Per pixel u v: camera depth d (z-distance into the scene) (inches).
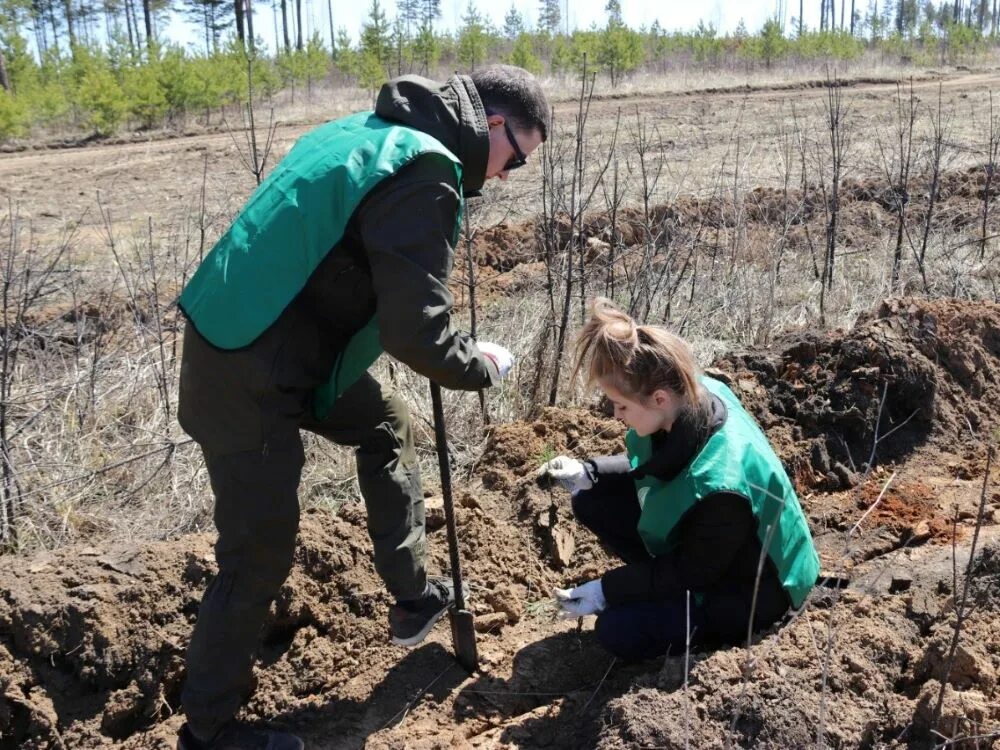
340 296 91.7
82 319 221.3
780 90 879.1
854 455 157.9
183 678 116.9
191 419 94.1
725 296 229.8
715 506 99.3
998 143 345.4
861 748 95.4
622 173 388.8
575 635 123.0
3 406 151.4
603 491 123.3
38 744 106.3
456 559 113.3
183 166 516.4
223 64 806.5
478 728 110.2
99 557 121.0
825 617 110.5
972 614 108.1
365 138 89.0
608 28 1005.2
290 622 121.3
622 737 94.3
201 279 92.3
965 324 179.2
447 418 174.1
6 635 109.9
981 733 91.2
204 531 151.3
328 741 109.3
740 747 94.0
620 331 98.5
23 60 904.9
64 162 555.5
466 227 182.5
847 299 241.8
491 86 94.8
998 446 161.6
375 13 962.1
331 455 166.6
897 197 277.4
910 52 1304.1
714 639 111.8
